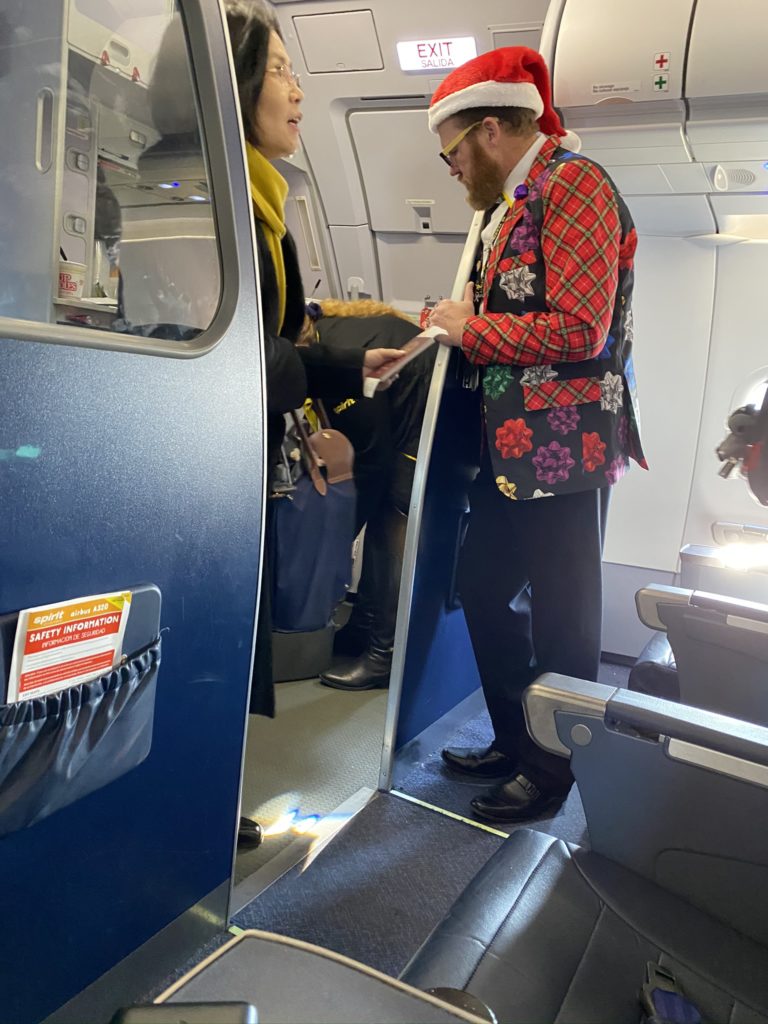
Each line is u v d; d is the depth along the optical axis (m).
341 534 2.53
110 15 1.16
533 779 2.01
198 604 1.31
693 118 1.83
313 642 2.66
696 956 1.03
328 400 2.53
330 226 2.84
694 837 1.10
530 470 1.76
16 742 0.99
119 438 1.11
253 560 1.41
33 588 1.01
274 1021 0.59
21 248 1.10
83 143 1.16
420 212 2.67
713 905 1.11
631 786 1.13
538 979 0.96
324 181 2.72
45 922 1.15
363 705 2.54
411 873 1.80
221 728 1.42
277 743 2.30
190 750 1.36
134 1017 0.54
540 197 1.68
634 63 1.78
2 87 1.06
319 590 2.58
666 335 2.51
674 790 1.10
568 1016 0.92
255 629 1.46
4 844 1.07
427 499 1.95
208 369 1.24
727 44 1.69
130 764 1.19
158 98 1.23
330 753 2.27
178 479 1.22
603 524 1.95
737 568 2.07
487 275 1.80
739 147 1.87
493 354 1.70
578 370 1.74
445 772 2.22
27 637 1.00
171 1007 0.55
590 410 1.74
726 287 2.39
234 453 1.32
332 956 0.65
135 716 1.17
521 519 1.85
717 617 1.52
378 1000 0.61
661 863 1.14
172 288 1.26
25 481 0.99
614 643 2.87
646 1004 0.92
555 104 1.91
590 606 1.87
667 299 2.47
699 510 2.63
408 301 2.92
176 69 1.23
